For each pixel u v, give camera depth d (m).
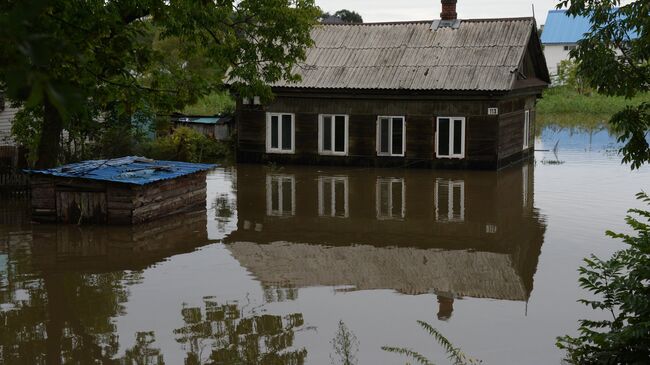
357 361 8.69
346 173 25.47
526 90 27.86
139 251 14.28
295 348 9.16
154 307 10.84
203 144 30.08
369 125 26.75
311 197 20.73
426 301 11.21
